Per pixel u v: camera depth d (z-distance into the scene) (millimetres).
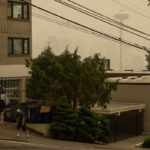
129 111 32188
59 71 25000
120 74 49594
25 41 41812
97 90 25938
